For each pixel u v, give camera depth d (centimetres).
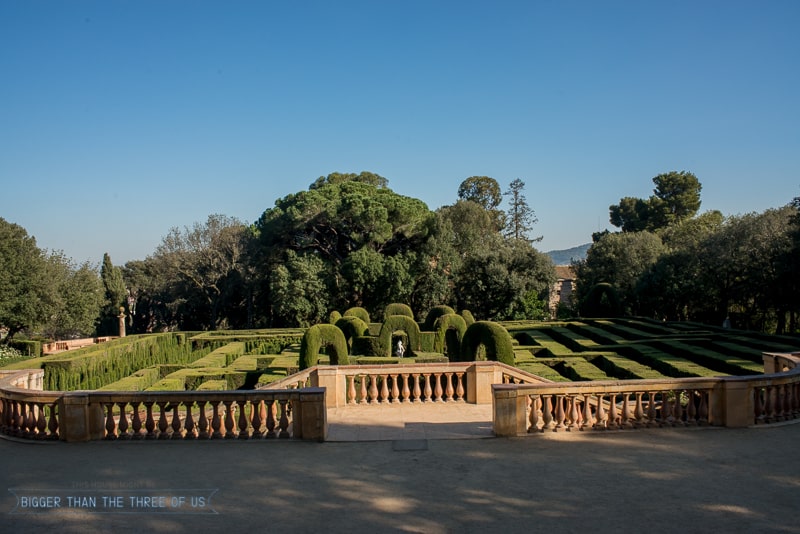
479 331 1811
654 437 1017
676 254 5162
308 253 5425
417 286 5516
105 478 833
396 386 1505
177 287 6172
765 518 668
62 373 2542
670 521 664
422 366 1499
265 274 5812
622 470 846
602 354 2616
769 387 1101
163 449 975
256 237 5941
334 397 1469
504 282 5581
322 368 1471
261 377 2175
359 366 1489
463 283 5850
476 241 6238
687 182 8856
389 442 1020
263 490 782
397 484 802
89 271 5350
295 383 1493
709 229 5766
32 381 1473
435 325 2731
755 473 824
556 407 1071
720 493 750
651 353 2570
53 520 688
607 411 1084
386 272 5119
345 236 5641
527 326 4456
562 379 2078
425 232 5438
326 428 1073
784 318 4431
